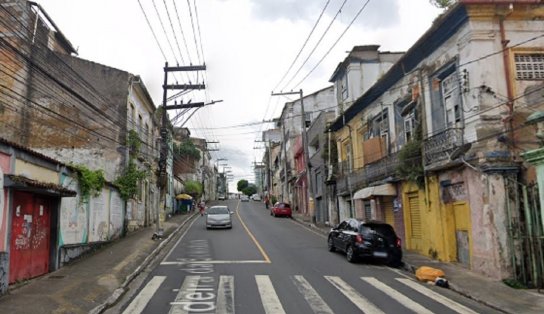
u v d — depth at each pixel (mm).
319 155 37906
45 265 13117
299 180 50156
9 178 10469
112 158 24750
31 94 22562
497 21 13906
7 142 10492
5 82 21188
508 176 13055
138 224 28531
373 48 29172
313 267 14805
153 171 33844
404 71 18828
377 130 22750
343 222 18469
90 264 14625
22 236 11609
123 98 25578
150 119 33781
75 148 24312
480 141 13367
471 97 13852
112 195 21266
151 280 12477
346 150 28906
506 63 13711
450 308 9656
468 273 13680
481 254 13547
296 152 51375
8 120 22203
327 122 34625
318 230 29438
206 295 10406
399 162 18797
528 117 12438
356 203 26188
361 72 28906
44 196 13141
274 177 80062
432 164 15992
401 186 19984
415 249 18953
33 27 21094
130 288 11602
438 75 16078
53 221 13656
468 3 13516
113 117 25203
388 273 14227
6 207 10523
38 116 23312
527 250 12422
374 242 15844
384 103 21531
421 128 17469
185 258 16875
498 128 13367
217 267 14641
